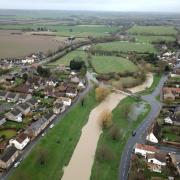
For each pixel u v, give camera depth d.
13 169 124.50
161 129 165.25
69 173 126.31
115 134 156.75
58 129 162.88
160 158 132.50
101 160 135.75
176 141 152.75
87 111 193.25
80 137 158.12
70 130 163.88
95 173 126.31
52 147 144.00
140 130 168.12
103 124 171.50
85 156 139.62
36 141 148.25
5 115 170.12
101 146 146.25
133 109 199.25
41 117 171.88
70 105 199.62
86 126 172.12
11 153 129.50
